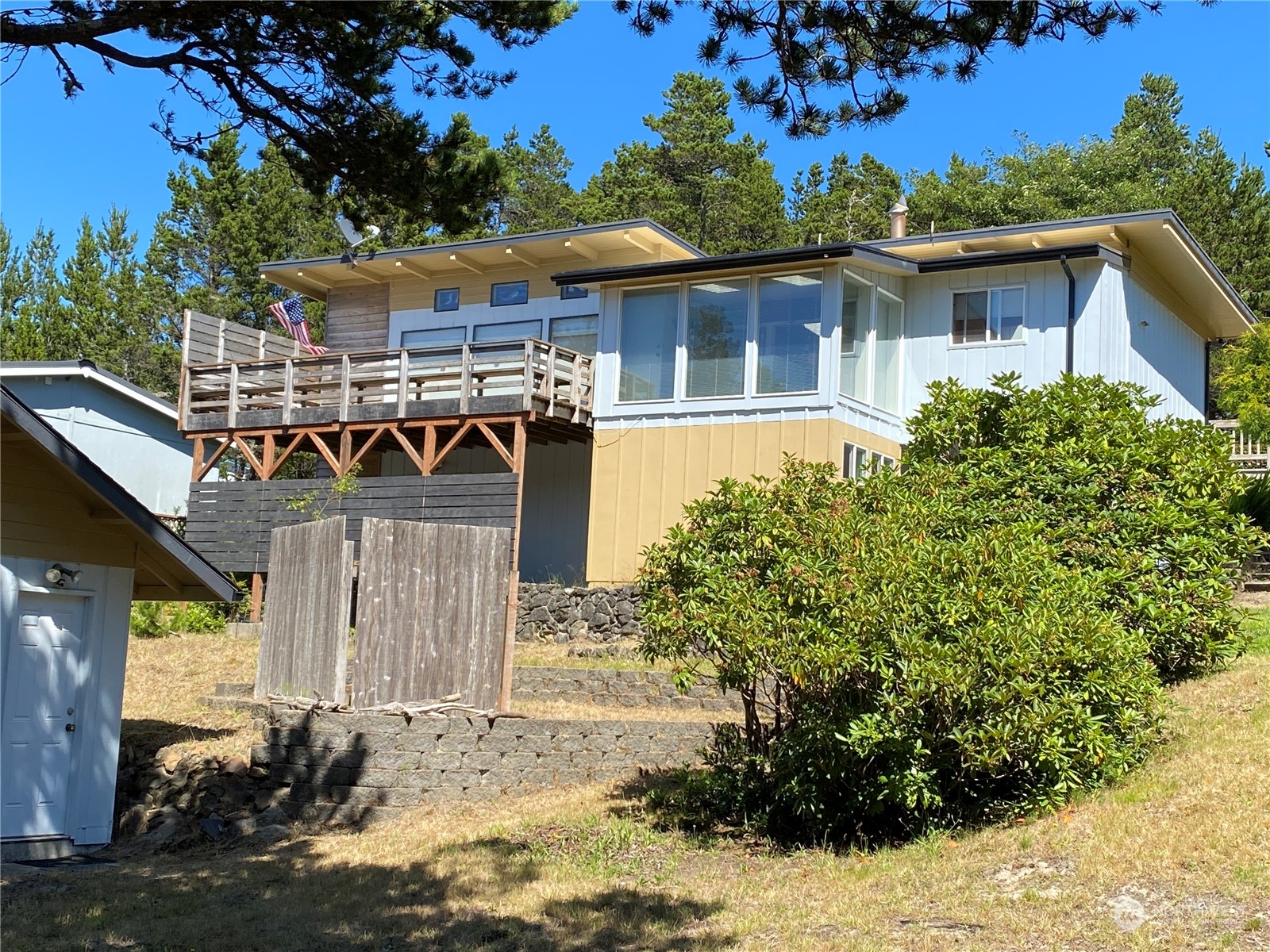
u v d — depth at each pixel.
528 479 25.47
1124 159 55.84
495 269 26.33
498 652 14.23
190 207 46.50
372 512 22.94
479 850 11.16
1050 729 9.95
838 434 20.20
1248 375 26.41
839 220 57.03
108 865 11.35
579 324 25.16
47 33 9.20
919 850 9.95
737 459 20.86
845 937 8.27
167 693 17.06
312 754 12.83
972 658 9.81
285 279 27.92
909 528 10.99
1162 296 24.47
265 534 24.00
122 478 30.53
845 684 10.37
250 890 10.12
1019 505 13.38
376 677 13.20
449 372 25.92
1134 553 13.02
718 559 10.98
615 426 22.09
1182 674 13.40
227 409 25.12
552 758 13.67
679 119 55.44
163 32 9.72
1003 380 14.66
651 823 11.80
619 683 16.73
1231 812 9.10
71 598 12.32
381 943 8.67
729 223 53.25
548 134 62.97
